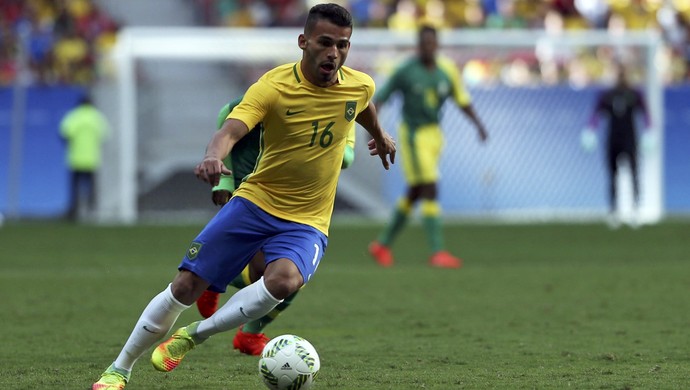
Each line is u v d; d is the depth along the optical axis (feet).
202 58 273.75
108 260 172.55
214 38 265.95
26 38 285.84
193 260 67.41
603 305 118.62
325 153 69.36
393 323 105.19
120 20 321.32
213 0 323.57
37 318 108.37
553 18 317.22
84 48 295.28
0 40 290.35
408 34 264.11
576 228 233.76
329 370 77.05
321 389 68.90
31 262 169.27
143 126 268.62
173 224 248.32
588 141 230.89
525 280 144.46
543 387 69.41
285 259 67.67
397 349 88.17
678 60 308.40
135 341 67.10
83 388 69.00
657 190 263.70
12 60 287.28
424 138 162.40
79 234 220.64
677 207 269.03
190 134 270.26
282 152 68.54
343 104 68.64
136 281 143.23
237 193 69.82
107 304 119.96
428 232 165.48
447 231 229.66
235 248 68.23
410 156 163.12
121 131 259.80
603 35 267.59
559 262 170.19
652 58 266.77
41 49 291.38
